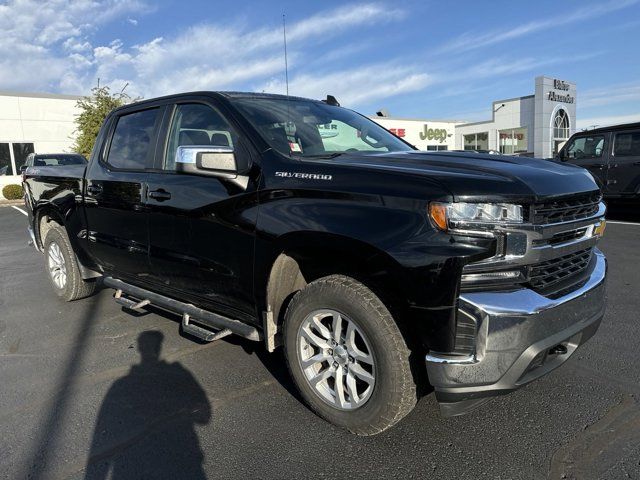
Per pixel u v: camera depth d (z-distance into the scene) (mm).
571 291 2596
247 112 3309
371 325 2502
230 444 2713
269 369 3650
